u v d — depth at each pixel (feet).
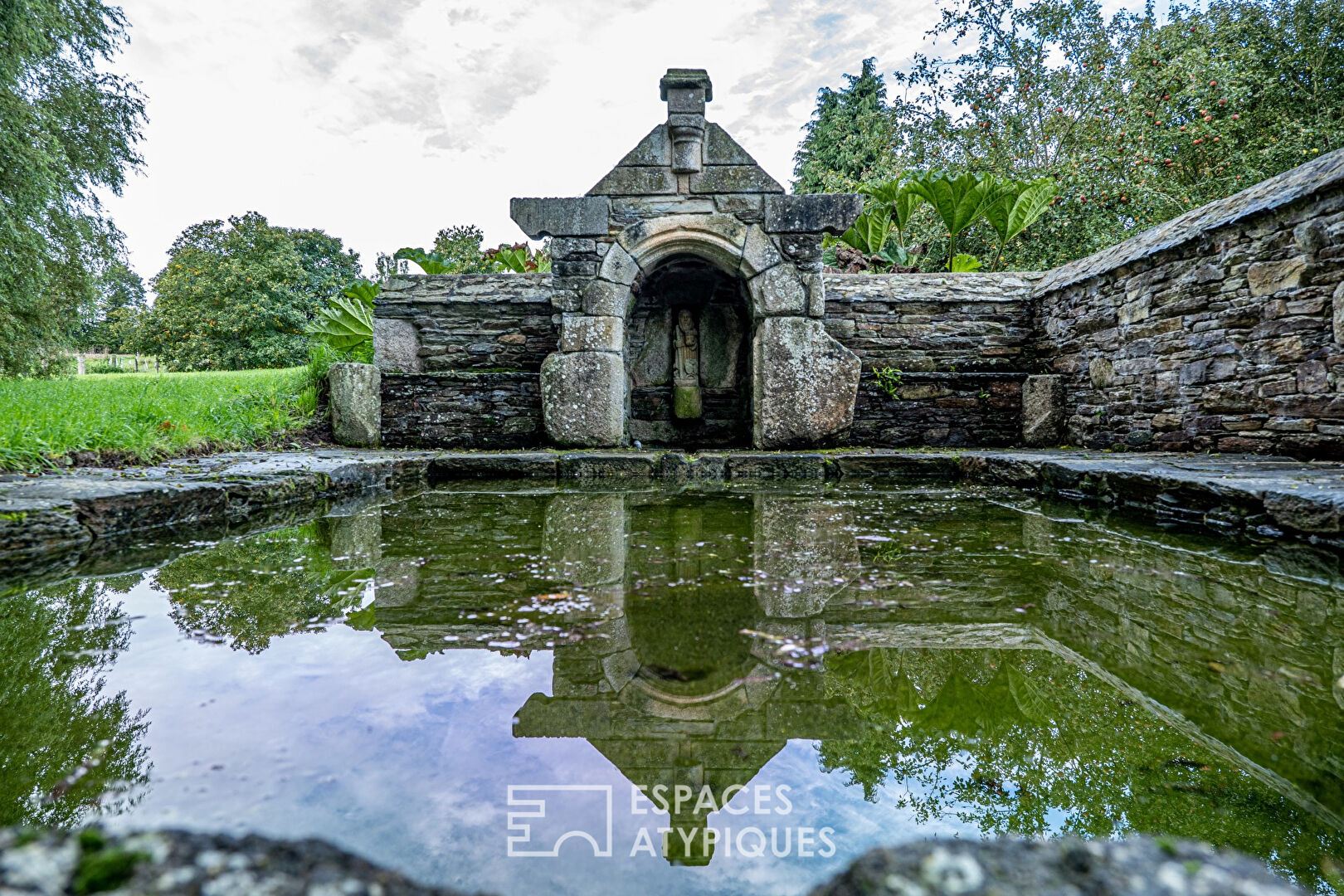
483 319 24.45
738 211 20.98
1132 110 36.76
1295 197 13.92
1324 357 13.75
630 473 17.62
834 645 5.12
